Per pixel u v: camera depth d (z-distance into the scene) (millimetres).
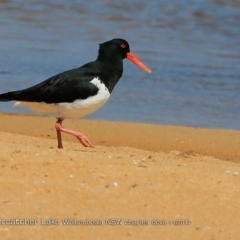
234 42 26453
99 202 9477
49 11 30344
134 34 27219
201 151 15172
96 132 16375
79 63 22734
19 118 17438
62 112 12852
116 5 31625
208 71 22359
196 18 29578
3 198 9438
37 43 25219
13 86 19781
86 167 10547
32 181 9969
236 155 14930
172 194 9867
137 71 22188
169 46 25547
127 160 11188
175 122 17484
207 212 9453
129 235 8742
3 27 27281
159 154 13258
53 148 12492
